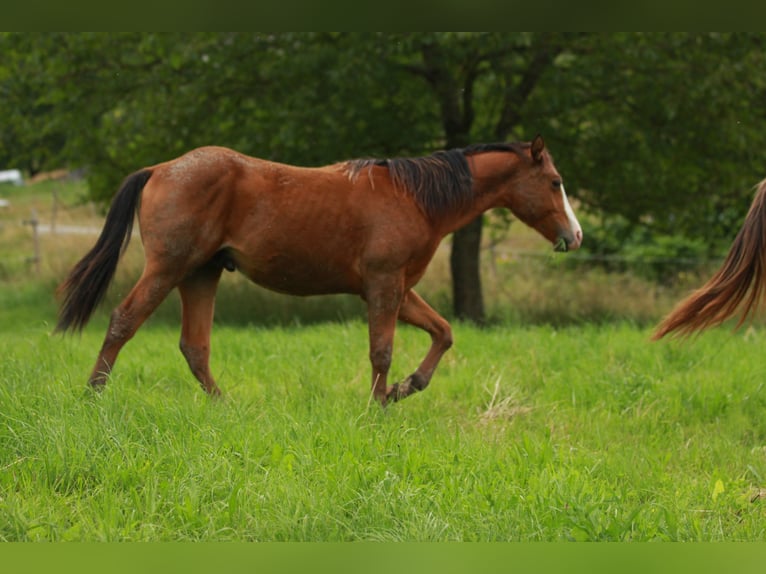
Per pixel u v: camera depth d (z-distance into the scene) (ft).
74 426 23.82
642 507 20.98
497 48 59.82
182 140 67.10
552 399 34.24
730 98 61.67
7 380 28.50
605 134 65.77
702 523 20.84
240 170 30.25
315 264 31.07
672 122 64.49
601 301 71.15
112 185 72.69
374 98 62.90
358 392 33.71
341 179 31.27
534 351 41.42
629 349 42.93
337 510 20.08
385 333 31.68
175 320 66.54
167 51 63.93
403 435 25.79
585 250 92.17
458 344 44.32
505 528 19.69
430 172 32.07
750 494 23.26
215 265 31.78
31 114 71.67
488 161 33.24
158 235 29.58
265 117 65.51
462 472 23.12
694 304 28.02
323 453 23.68
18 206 132.77
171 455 22.67
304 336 46.93
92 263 30.22
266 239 30.45
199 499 20.51
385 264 31.30
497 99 66.18
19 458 22.34
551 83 63.16
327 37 63.05
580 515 19.89
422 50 62.59
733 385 36.37
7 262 93.61
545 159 33.35
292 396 31.24
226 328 54.75
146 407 26.53
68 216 124.67
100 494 20.79
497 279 80.48
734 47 62.18
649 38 61.77
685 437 31.01
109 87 66.74
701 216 68.44
